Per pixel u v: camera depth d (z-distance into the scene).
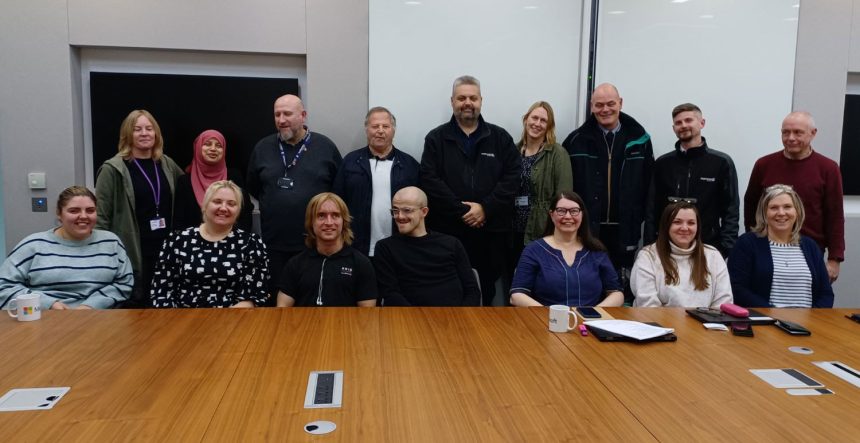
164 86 3.80
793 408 1.42
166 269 2.72
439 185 3.38
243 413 1.34
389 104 3.88
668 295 2.72
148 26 3.69
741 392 1.52
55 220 3.73
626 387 1.54
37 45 3.62
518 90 3.96
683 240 2.73
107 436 1.22
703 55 4.06
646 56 4.02
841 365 1.74
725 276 2.75
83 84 3.82
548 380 1.58
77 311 2.25
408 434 1.25
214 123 3.86
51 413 1.33
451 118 3.57
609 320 2.15
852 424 1.33
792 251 2.89
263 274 2.79
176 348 1.80
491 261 3.52
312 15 3.78
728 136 4.16
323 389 1.48
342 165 3.49
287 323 2.10
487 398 1.45
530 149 3.69
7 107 3.63
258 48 3.78
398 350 1.81
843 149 4.36
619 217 3.60
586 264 2.84
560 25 3.95
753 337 2.02
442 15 3.86
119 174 3.34
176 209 3.42
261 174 3.44
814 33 4.14
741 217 4.24
